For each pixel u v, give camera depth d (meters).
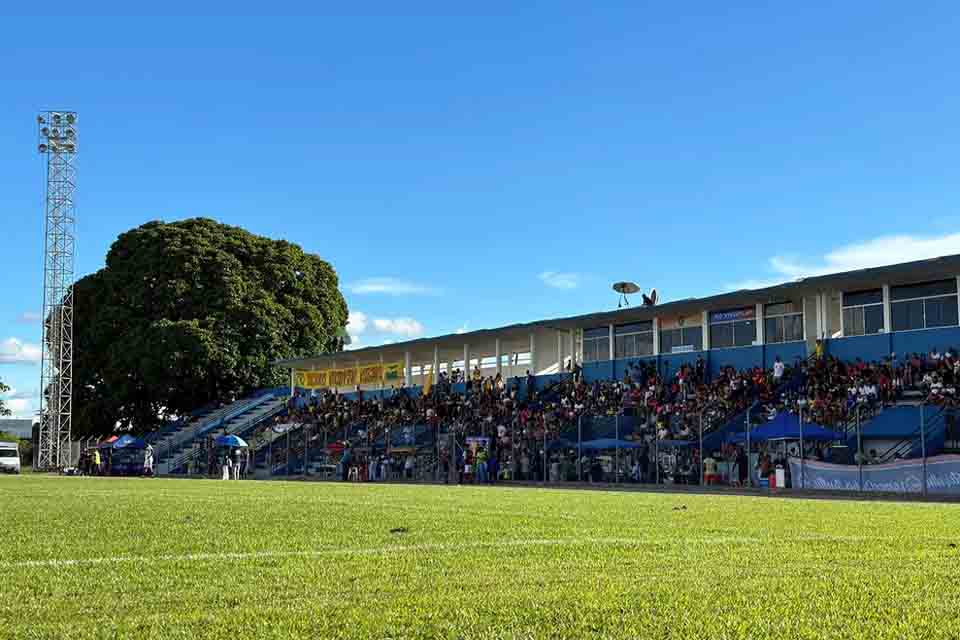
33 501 20.27
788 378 42.25
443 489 30.77
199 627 6.04
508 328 56.81
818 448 35.44
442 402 54.84
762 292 44.44
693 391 44.66
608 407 46.28
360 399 62.00
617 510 17.53
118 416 76.94
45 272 76.75
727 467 37.22
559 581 7.82
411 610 6.51
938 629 5.87
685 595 7.04
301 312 80.69
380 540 11.34
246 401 73.25
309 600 6.98
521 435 46.19
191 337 72.31
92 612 6.60
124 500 20.86
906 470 30.81
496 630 5.86
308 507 18.16
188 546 10.65
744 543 10.98
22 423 133.75
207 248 76.75
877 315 42.25
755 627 5.91
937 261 37.31
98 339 76.12
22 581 8.01
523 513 16.42
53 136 77.00
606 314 51.12
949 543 10.92
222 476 50.94
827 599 6.87
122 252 77.75
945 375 36.09
